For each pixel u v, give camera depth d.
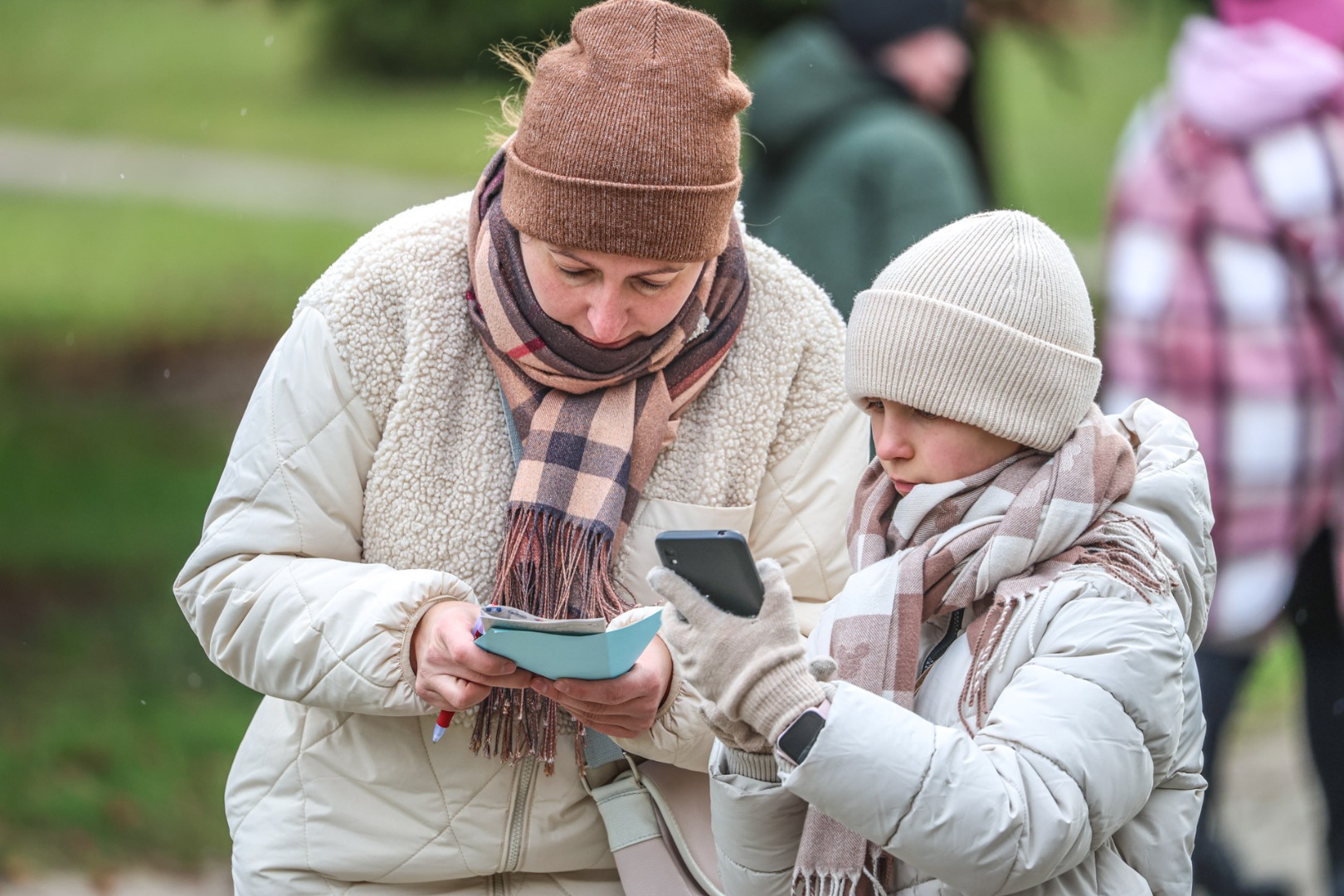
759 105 11.69
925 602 5.15
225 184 39.16
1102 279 24.27
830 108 11.45
